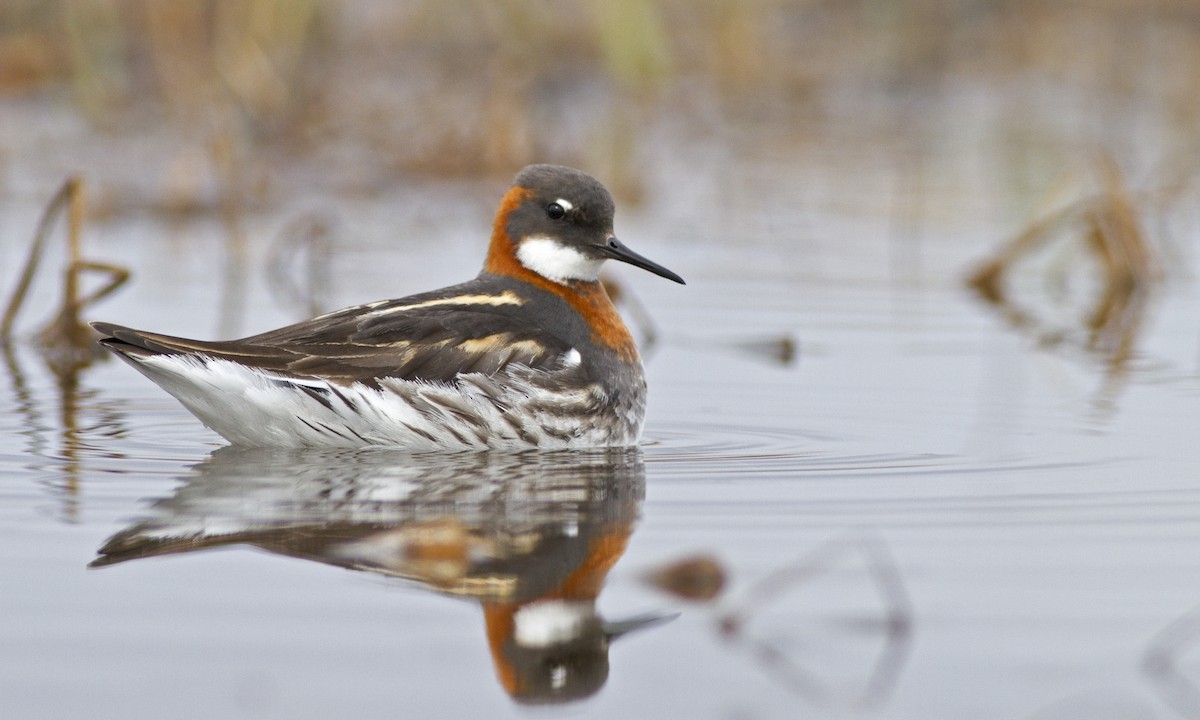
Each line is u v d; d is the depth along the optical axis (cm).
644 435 1170
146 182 2164
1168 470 1050
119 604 778
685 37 3016
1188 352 1483
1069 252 2009
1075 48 3212
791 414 1238
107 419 1175
